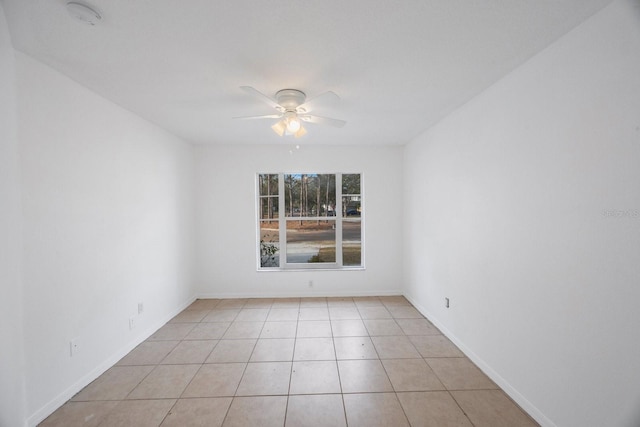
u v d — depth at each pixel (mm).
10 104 1575
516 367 1927
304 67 1881
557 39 1586
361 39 1574
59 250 1910
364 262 4258
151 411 1882
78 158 2074
